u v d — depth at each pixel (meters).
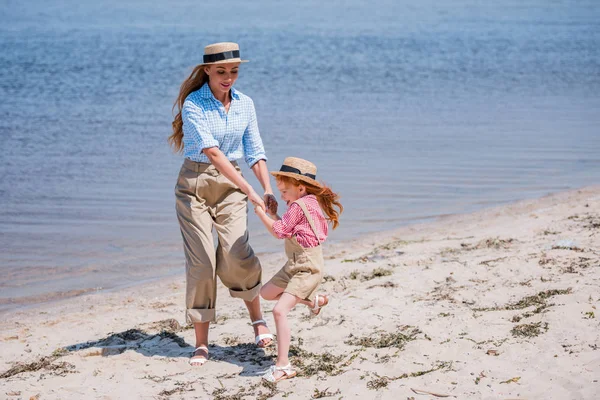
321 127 16.62
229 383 4.87
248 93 21.31
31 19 45.69
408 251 8.22
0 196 11.26
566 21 47.91
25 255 8.77
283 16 48.97
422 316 5.85
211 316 5.20
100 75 24.39
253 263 5.21
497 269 6.94
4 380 5.00
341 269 7.58
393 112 18.72
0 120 17.28
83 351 5.55
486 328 5.43
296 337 5.62
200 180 5.07
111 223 10.02
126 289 7.66
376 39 35.69
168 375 5.04
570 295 5.87
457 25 43.81
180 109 5.31
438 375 4.68
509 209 10.47
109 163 13.41
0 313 6.96
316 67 26.67
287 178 4.98
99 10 54.53
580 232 8.27
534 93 22.22
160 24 42.81
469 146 14.80
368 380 4.71
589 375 4.46
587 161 13.49
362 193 11.42
